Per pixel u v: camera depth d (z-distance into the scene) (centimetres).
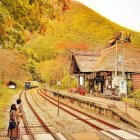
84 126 2177
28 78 8706
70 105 3994
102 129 2022
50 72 8069
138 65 4634
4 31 1723
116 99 3569
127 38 4744
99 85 4978
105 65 4612
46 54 7694
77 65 5591
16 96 5388
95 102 3147
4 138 1686
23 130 1975
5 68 7356
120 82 3819
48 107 3634
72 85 6675
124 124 2247
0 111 2969
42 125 2206
